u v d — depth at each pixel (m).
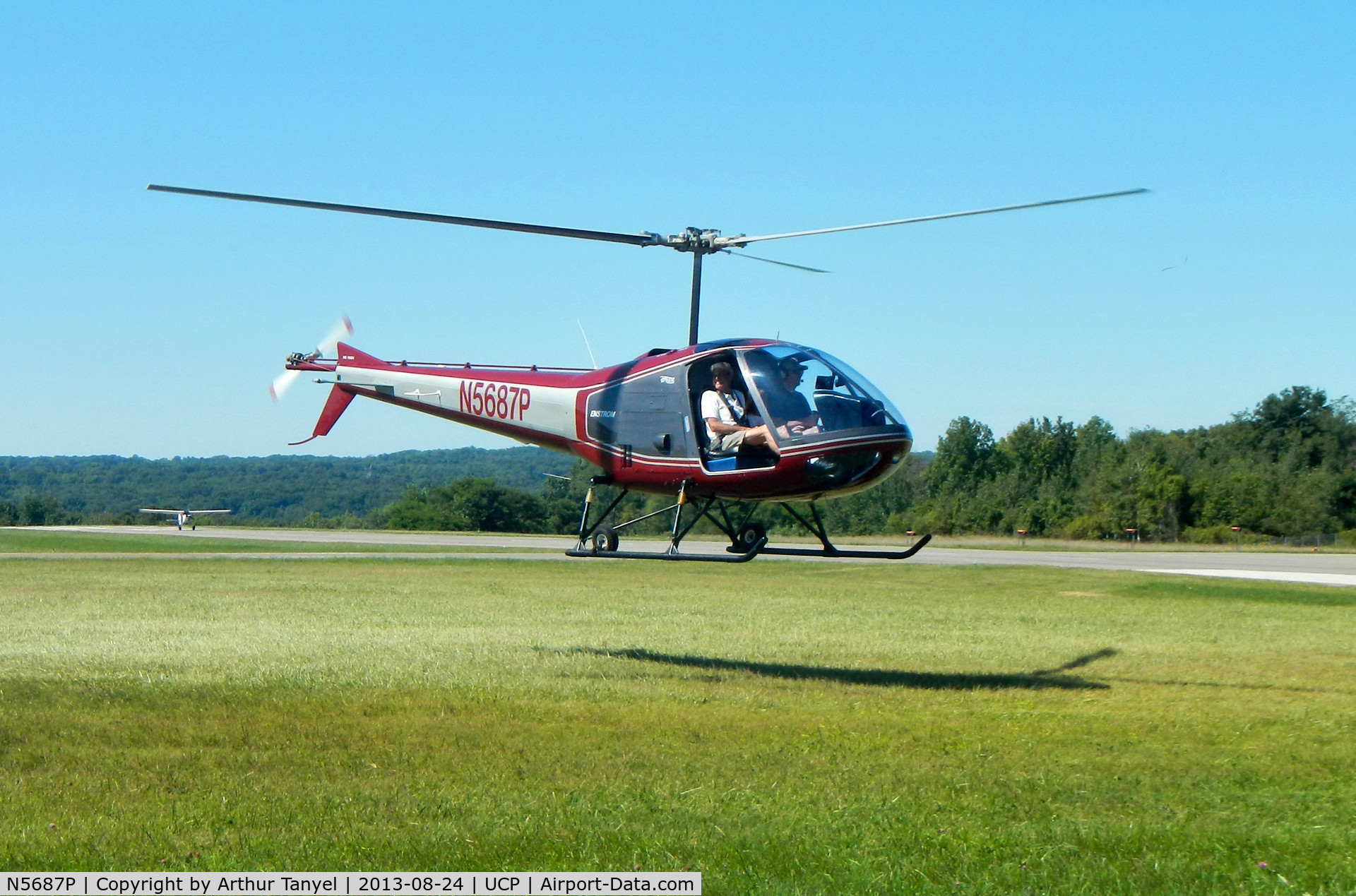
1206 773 7.63
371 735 8.73
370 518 106.25
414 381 14.85
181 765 7.77
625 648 14.52
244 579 27.31
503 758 7.98
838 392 11.02
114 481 193.88
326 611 19.31
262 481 193.12
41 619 17.88
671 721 9.35
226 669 12.01
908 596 24.08
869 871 5.62
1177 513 67.38
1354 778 7.52
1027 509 70.69
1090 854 5.89
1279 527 66.00
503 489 90.44
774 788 7.19
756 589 25.75
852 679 12.05
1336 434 85.81
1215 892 5.37
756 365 11.27
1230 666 13.09
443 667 12.30
